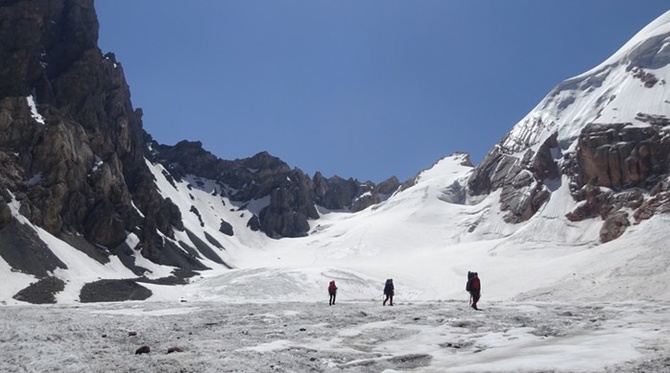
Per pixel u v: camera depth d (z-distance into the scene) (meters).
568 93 152.12
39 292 58.34
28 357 16.09
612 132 108.06
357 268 89.25
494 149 166.38
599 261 56.25
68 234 81.31
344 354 16.97
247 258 143.00
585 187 107.38
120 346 18.47
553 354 15.14
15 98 85.50
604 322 21.66
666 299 34.62
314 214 198.75
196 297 70.50
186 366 14.60
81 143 93.50
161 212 116.69
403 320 24.78
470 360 15.68
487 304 34.66
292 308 33.16
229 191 198.12
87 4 116.31
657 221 62.56
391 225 149.12
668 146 98.00
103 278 71.31
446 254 111.38
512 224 126.19
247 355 16.19
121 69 128.88
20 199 75.06
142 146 151.00
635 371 12.60
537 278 60.91
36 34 98.31
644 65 128.25
